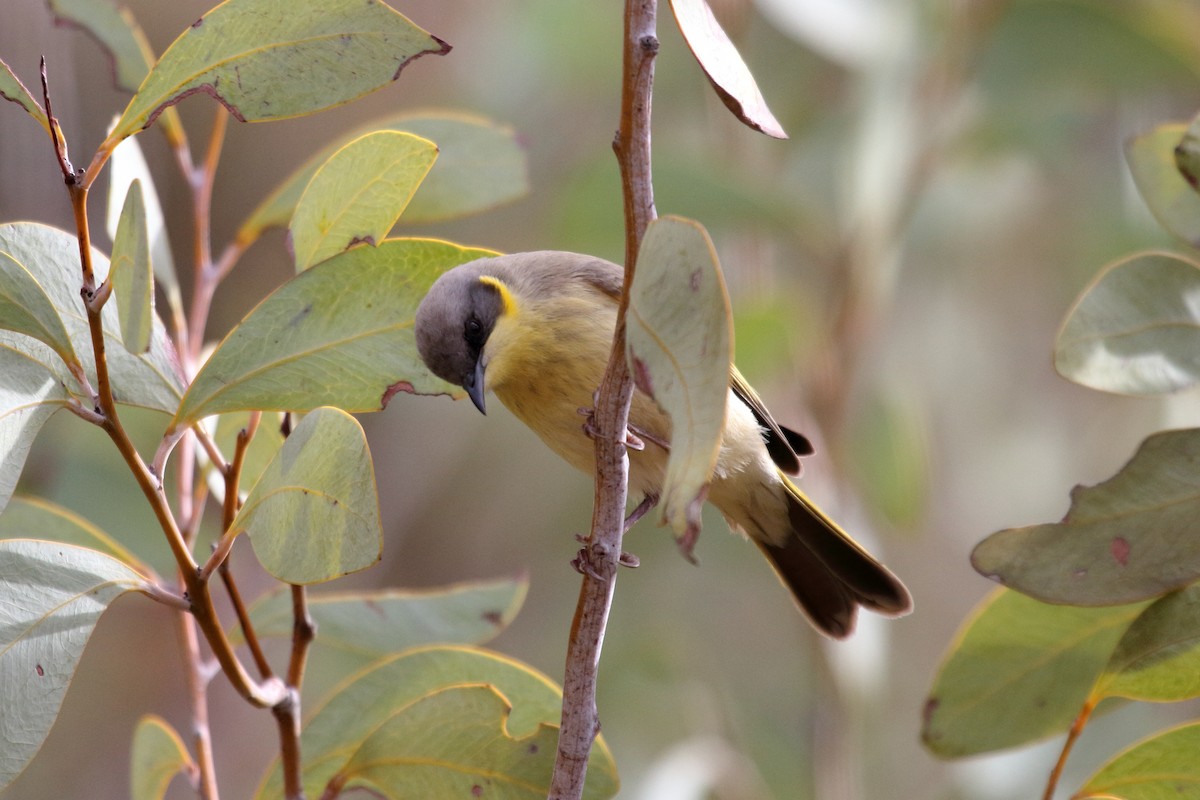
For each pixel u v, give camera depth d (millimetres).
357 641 7000
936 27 11758
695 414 4094
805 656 13109
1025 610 6594
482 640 7062
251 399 5449
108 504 9086
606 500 5145
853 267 11492
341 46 5078
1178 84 11578
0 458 5008
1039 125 12070
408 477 15859
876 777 13703
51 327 5141
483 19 16031
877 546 11547
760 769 12586
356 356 5586
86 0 7203
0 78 4703
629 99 4477
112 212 6020
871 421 11578
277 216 7172
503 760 5949
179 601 5281
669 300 4238
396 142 5465
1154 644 5723
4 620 5023
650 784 10602
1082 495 5684
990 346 14562
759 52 12906
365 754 6008
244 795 13711
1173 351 5973
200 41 5008
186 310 15711
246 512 5082
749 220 10953
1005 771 10695
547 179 14586
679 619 13445
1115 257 12812
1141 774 5836
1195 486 5621
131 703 14148
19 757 4938
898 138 11664
